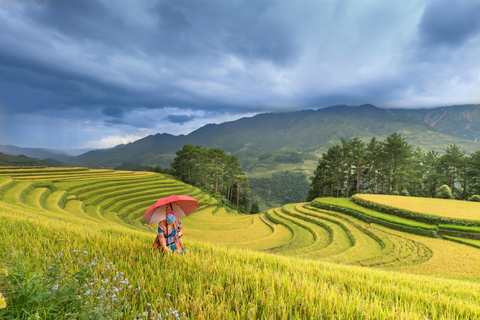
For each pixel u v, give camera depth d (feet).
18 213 36.68
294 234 102.63
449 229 80.02
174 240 17.79
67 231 21.07
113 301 8.49
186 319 8.69
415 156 238.07
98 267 12.41
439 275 51.37
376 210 107.14
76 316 7.47
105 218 103.19
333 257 68.49
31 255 13.70
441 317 11.98
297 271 18.38
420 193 219.61
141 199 163.73
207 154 290.15
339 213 118.21
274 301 11.06
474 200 125.80
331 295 12.06
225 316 9.44
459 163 196.75
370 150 198.59
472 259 60.70
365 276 23.38
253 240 102.12
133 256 16.10
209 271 14.46
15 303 7.61
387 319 10.46
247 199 334.85
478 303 17.89
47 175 184.75
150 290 10.96
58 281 8.98
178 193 196.75
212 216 166.81
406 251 68.28
